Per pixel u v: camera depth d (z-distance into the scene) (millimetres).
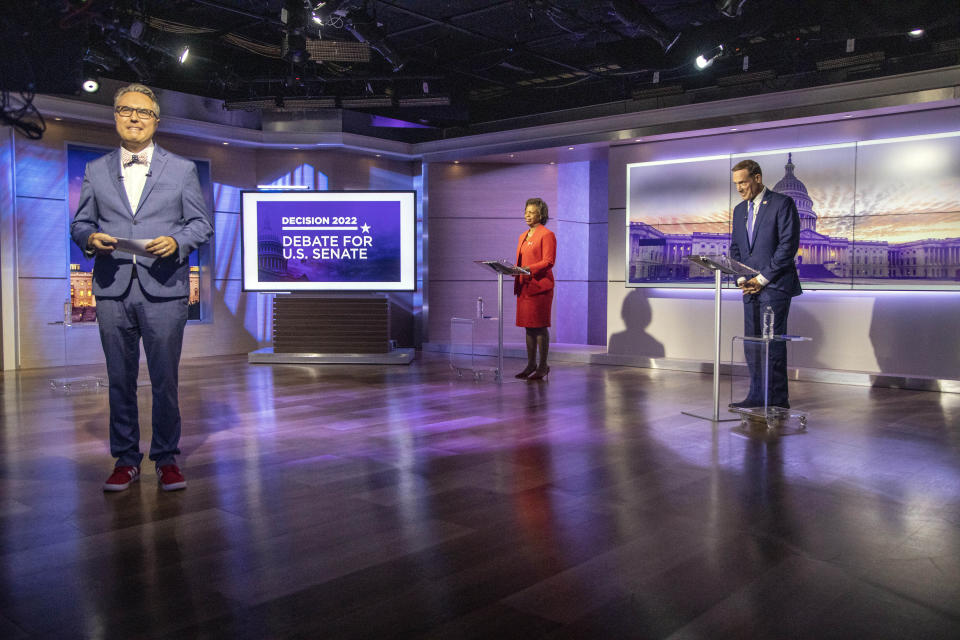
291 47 6590
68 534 2457
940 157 6051
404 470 3324
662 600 1938
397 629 1778
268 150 8812
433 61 8398
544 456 3600
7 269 7035
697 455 3623
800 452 3691
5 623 1808
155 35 6641
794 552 2293
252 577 2098
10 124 4180
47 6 4070
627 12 6320
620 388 5953
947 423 4496
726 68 7734
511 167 9055
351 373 6789
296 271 7723
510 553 2289
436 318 9141
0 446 3754
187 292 3035
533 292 6371
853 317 6512
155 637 1737
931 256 6113
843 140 6516
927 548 2328
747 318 4754
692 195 7297
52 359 7391
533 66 9359
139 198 2947
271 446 3801
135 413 3078
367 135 8781
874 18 5992
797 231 4543
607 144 7770
